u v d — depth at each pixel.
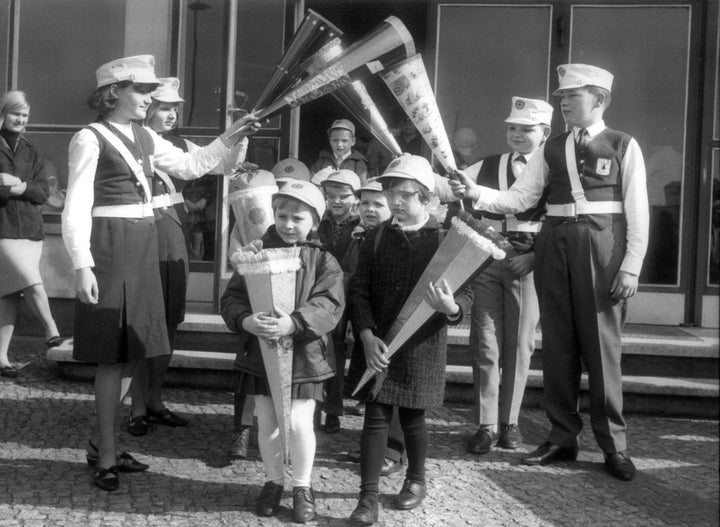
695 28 7.58
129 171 4.66
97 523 4.14
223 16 7.54
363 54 4.72
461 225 4.32
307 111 8.77
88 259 4.47
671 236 7.66
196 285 7.79
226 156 5.15
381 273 4.45
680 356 6.49
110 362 4.55
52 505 4.32
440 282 4.27
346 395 4.47
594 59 7.70
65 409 5.88
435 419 5.99
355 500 4.56
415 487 4.48
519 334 5.43
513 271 5.37
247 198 5.63
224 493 4.58
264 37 7.69
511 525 4.28
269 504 4.32
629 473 4.93
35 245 6.86
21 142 6.88
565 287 5.05
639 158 4.97
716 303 7.59
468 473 4.98
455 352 6.60
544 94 7.76
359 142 8.39
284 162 6.24
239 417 5.07
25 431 5.40
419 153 8.47
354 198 5.59
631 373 6.55
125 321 4.59
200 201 7.73
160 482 4.69
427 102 4.80
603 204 4.99
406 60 4.75
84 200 4.52
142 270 4.65
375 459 4.29
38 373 6.74
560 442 5.18
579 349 5.13
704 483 4.91
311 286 4.34
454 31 7.83
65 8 7.89
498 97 7.81
